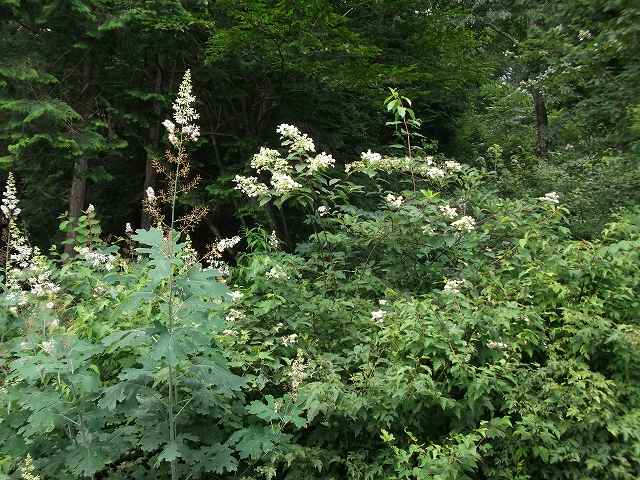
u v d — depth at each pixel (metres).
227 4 8.41
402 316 3.64
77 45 8.74
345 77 9.00
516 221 4.76
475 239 4.60
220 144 9.73
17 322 3.81
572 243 4.24
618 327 3.53
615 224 4.34
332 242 4.82
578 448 3.22
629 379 3.57
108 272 4.67
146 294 2.76
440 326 3.39
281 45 8.18
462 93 13.52
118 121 9.85
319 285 4.53
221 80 9.46
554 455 3.14
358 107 11.05
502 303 3.82
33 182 10.21
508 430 3.27
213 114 10.30
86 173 9.17
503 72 15.62
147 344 3.14
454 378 3.27
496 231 4.94
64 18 8.78
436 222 4.60
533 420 3.16
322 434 3.39
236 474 3.19
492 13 12.27
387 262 4.75
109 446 2.79
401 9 10.03
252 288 4.17
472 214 5.20
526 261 4.41
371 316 4.18
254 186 4.45
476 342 3.54
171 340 2.58
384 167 4.96
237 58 8.70
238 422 3.22
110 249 4.81
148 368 2.77
